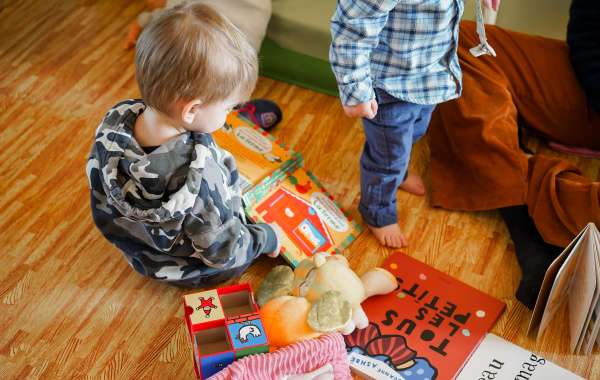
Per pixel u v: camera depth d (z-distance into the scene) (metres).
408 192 1.86
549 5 2.11
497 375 1.49
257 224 1.62
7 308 1.58
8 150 1.91
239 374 1.28
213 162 1.40
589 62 1.84
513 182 1.73
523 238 1.70
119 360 1.51
